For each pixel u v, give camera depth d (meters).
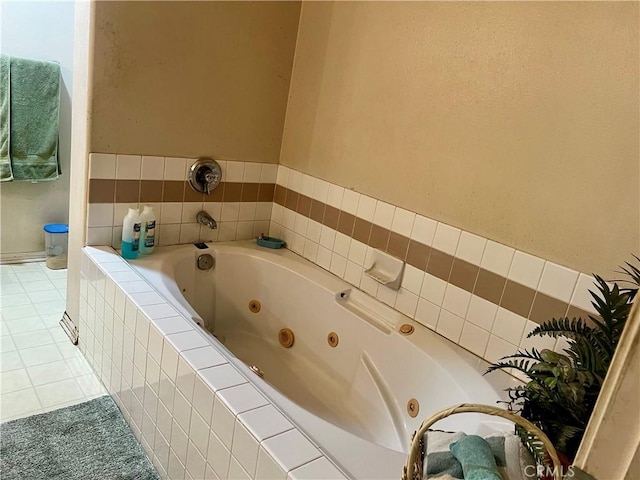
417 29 1.78
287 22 2.29
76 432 1.67
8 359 2.02
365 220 2.06
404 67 1.84
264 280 2.36
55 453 1.57
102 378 1.96
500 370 1.59
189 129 2.18
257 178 2.49
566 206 1.41
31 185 2.97
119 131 1.99
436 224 1.77
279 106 2.43
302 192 2.40
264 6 2.20
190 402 1.32
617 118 1.29
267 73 2.32
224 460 1.18
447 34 1.68
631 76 1.25
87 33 1.85
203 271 2.32
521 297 1.53
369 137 2.02
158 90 2.04
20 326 2.29
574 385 0.98
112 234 2.11
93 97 1.89
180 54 2.04
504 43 1.52
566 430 0.97
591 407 0.99
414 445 0.86
